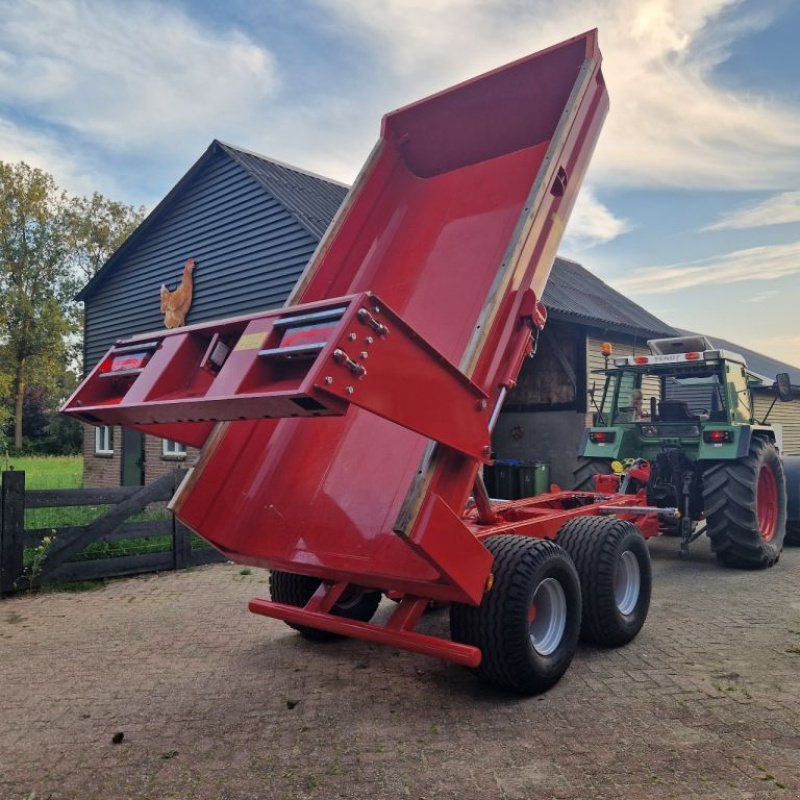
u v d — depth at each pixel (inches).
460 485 131.3
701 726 130.2
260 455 165.3
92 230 1786.4
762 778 110.7
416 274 180.2
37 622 206.5
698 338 303.4
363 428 156.6
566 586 151.6
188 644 184.2
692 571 272.5
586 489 315.6
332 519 148.9
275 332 110.0
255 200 442.6
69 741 127.3
